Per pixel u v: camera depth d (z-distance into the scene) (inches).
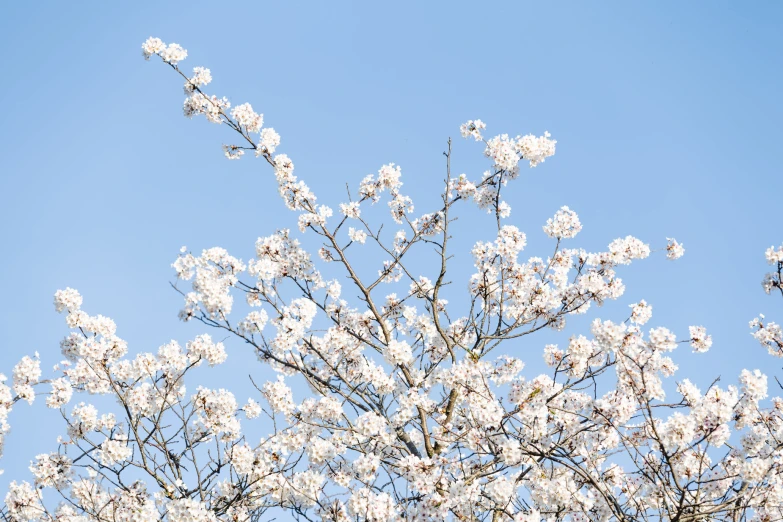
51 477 306.5
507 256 332.2
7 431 303.0
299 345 336.2
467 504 275.1
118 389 301.9
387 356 297.4
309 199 345.7
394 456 327.3
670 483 262.8
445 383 274.4
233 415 317.1
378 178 350.9
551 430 285.3
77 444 308.3
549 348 310.8
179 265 316.5
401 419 299.4
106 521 283.1
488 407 265.7
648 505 281.1
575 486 293.7
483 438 276.7
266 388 312.8
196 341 308.2
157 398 309.9
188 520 263.7
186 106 358.3
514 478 286.5
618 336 253.3
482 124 343.3
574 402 311.9
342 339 335.0
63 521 293.9
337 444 310.7
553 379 287.9
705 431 244.7
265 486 294.8
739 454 276.7
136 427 297.6
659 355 279.7
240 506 293.1
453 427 314.3
